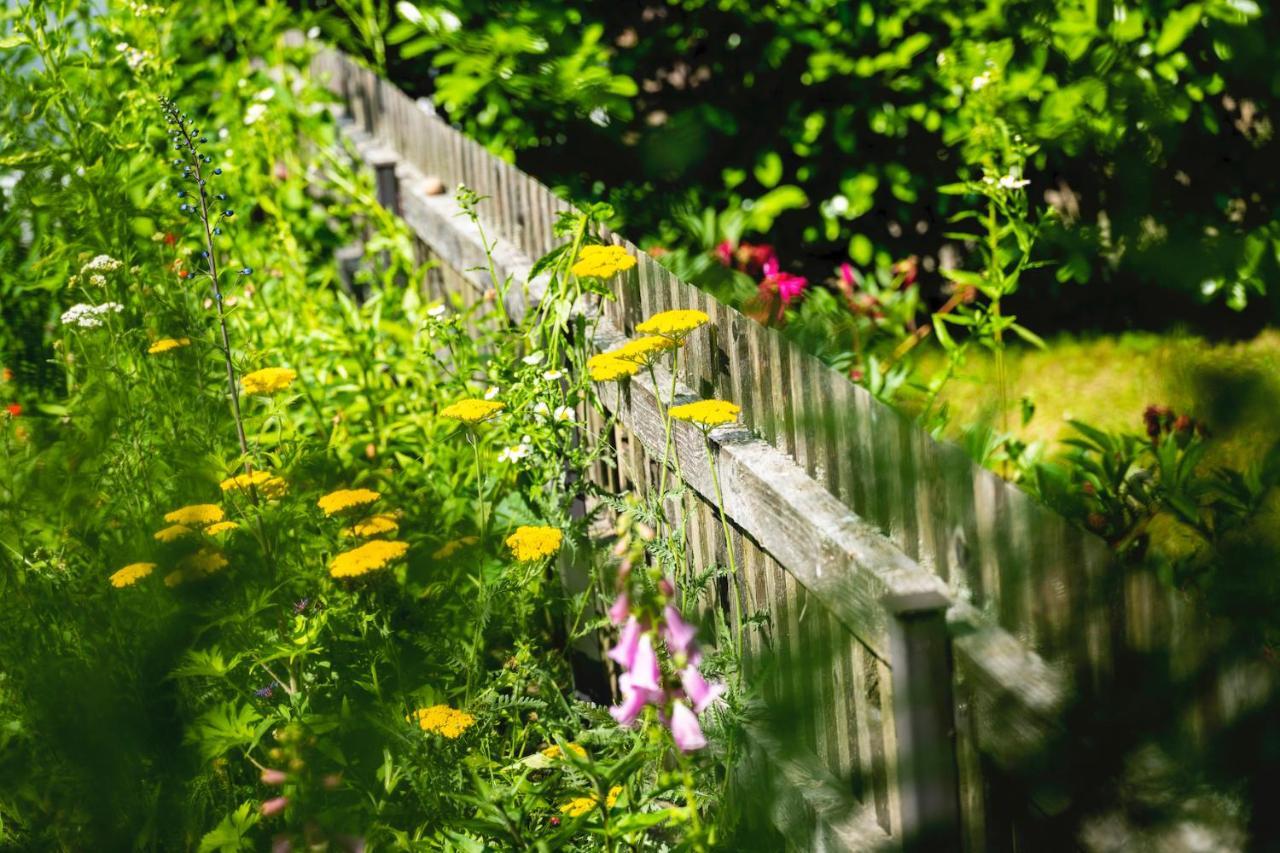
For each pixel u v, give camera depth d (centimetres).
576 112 580
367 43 660
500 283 457
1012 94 543
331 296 563
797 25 586
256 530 338
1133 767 183
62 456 370
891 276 613
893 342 527
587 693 359
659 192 614
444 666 310
